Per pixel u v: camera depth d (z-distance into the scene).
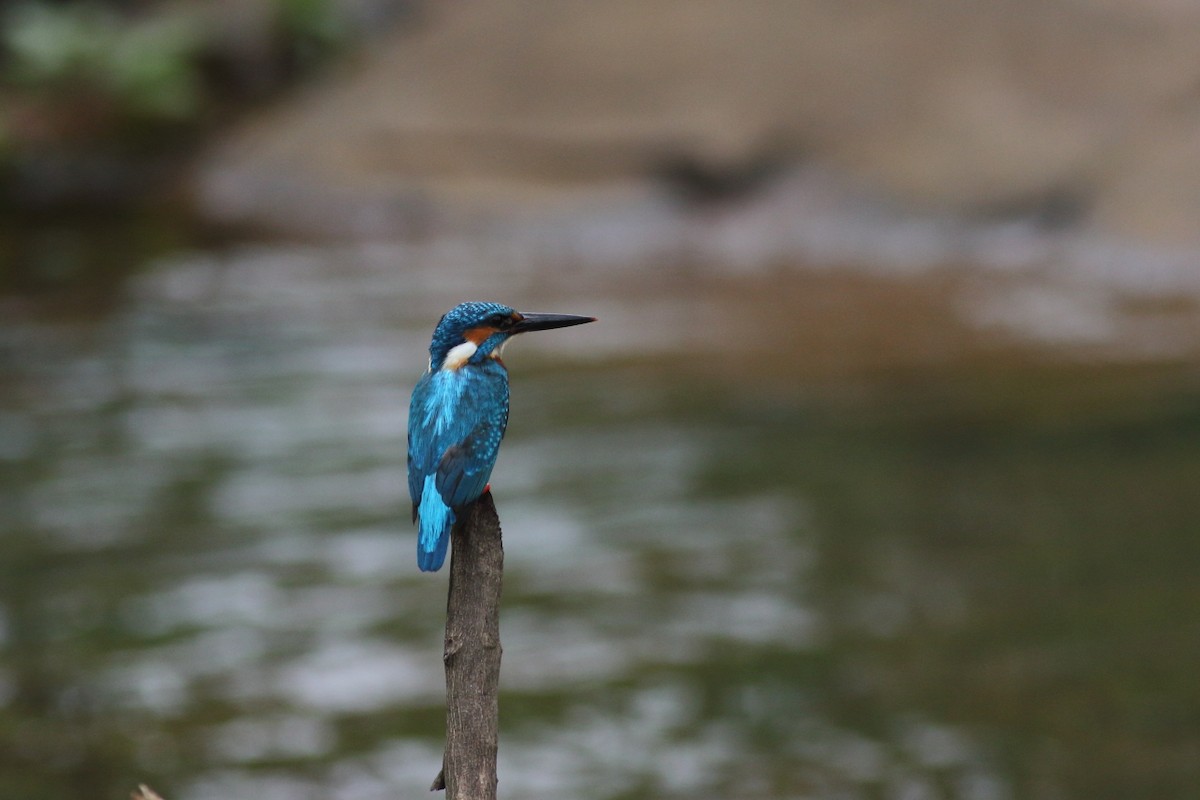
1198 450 15.03
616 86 26.80
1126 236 22.52
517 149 26.69
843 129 25.28
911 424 16.17
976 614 11.81
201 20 32.62
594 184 25.97
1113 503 13.79
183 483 15.05
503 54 28.00
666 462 15.29
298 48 31.95
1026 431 15.92
